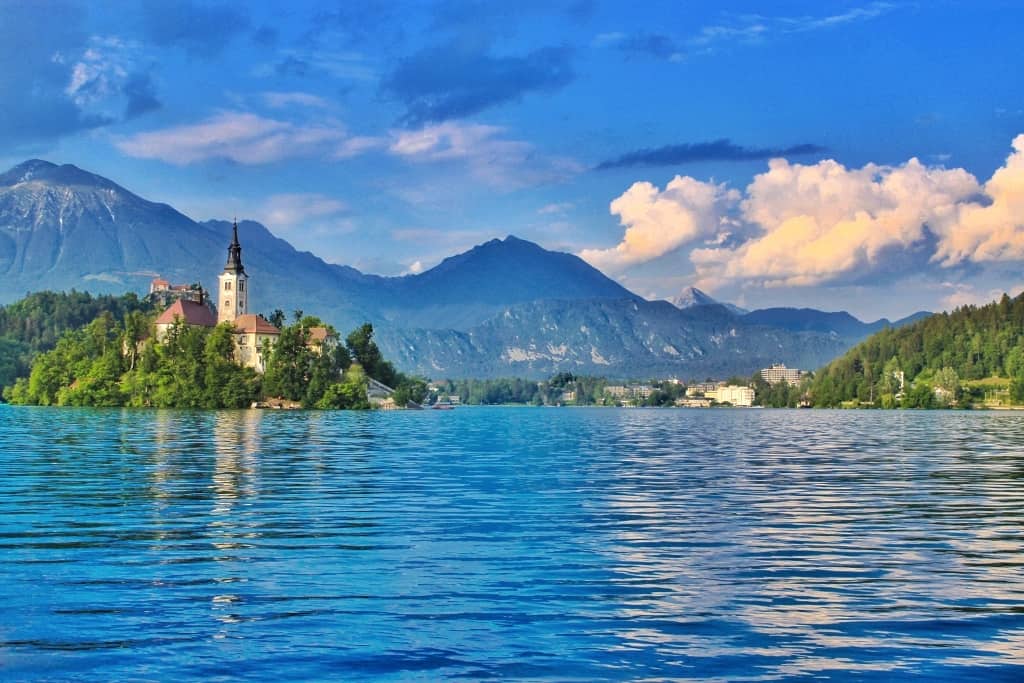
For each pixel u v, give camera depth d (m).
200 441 119.06
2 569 35.75
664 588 32.84
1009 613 29.70
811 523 48.28
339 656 25.36
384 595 31.72
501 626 28.09
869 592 32.41
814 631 27.69
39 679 23.64
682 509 53.81
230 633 27.31
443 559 37.81
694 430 191.50
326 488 64.00
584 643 26.48
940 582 34.00
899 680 23.64
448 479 71.56
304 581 33.78
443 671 24.25
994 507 55.06
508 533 44.50
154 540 42.09
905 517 50.66
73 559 37.69
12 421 184.75
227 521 47.91
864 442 135.25
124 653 25.58
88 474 72.25
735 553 39.47
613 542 42.03
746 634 27.38
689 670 24.33
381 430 167.75
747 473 79.06
